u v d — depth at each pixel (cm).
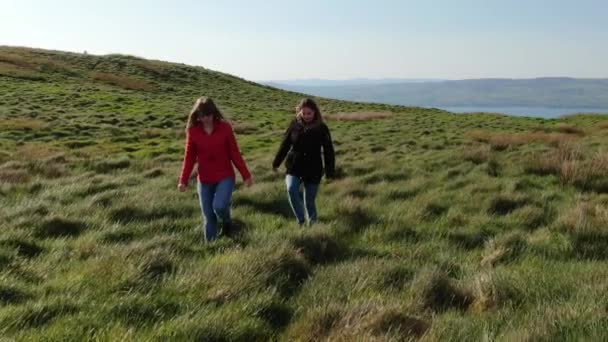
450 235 761
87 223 811
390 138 2975
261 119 4566
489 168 1387
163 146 2711
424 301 495
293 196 818
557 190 1120
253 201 994
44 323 424
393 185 1166
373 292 512
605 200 989
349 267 574
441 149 2297
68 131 3188
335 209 901
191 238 732
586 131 3406
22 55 7900
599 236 717
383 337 388
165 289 501
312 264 630
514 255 664
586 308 430
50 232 761
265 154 2252
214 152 720
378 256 652
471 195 1036
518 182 1152
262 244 653
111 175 1488
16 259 593
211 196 739
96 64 8169
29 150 2341
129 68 8175
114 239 739
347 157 1988
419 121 4544
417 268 585
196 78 8388
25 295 489
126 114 4194
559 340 378
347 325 412
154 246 645
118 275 523
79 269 557
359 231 790
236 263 557
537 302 465
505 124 4447
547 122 4756
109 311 445
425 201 960
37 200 1006
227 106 5741
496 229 803
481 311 473
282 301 492
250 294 490
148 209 898
